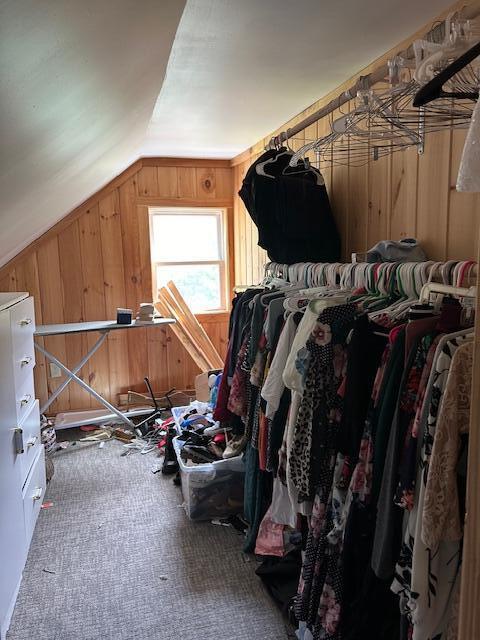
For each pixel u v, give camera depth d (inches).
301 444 57.4
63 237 149.6
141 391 163.8
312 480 55.7
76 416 150.2
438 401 38.0
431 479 37.9
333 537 52.4
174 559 82.3
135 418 151.9
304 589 58.4
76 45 29.3
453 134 64.3
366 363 50.8
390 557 43.0
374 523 47.1
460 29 40.7
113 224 154.4
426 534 38.0
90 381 158.1
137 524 93.0
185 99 94.6
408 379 42.7
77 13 25.4
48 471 111.0
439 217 67.7
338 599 50.3
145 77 53.6
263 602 72.2
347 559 49.3
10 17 20.9
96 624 68.0
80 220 150.7
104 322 143.9
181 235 165.6
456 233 64.7
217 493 92.8
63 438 139.1
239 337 87.9
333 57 75.6
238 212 161.3
